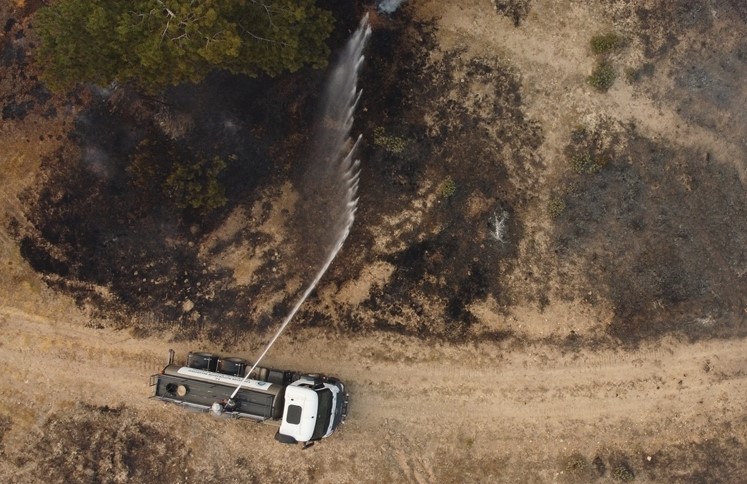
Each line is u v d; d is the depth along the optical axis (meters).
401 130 16.89
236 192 16.98
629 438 16.55
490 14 16.91
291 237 16.97
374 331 16.86
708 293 16.69
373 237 16.91
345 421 16.83
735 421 16.50
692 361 16.56
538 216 16.78
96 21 13.13
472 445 16.66
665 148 16.88
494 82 16.86
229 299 17.02
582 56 16.88
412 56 16.92
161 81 14.36
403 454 16.77
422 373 16.77
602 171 16.80
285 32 14.15
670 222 16.78
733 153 16.94
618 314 16.66
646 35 16.91
